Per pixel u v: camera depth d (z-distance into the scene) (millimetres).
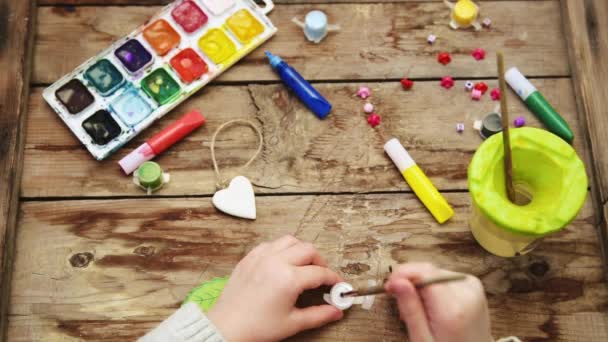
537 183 874
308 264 886
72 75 988
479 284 795
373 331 913
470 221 936
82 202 958
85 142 965
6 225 936
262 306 850
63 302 926
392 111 991
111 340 916
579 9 1021
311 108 985
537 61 1013
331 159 973
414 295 797
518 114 991
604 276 933
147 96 985
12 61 991
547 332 918
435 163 974
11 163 956
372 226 951
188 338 825
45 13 1021
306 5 1026
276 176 968
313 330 912
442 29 1021
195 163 973
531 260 938
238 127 987
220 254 942
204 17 1009
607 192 949
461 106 993
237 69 1006
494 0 1027
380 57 1011
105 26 1020
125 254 941
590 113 979
